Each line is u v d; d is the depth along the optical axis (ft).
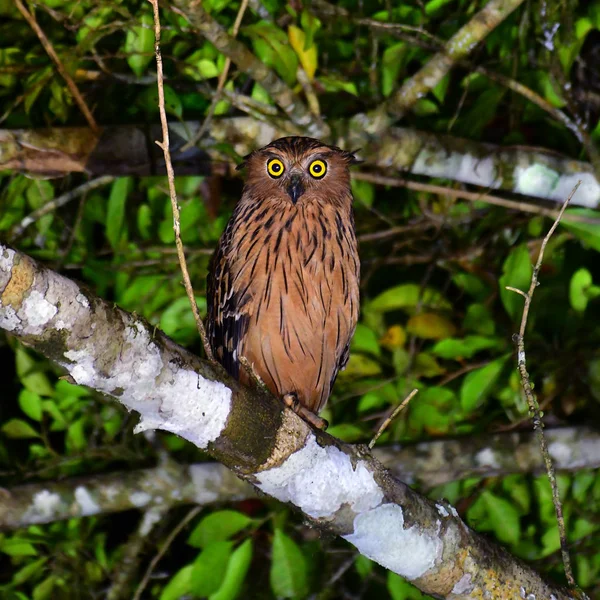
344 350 29.09
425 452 31.42
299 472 17.66
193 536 27.73
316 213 25.44
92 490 31.07
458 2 34.40
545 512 31.58
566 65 30.55
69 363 14.85
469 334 31.96
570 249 34.35
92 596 32.35
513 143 32.91
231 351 26.00
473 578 19.12
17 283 13.89
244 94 33.06
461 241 34.60
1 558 35.63
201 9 26.32
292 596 27.02
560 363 32.14
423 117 34.76
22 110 32.37
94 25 28.32
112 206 31.17
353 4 33.30
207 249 32.55
